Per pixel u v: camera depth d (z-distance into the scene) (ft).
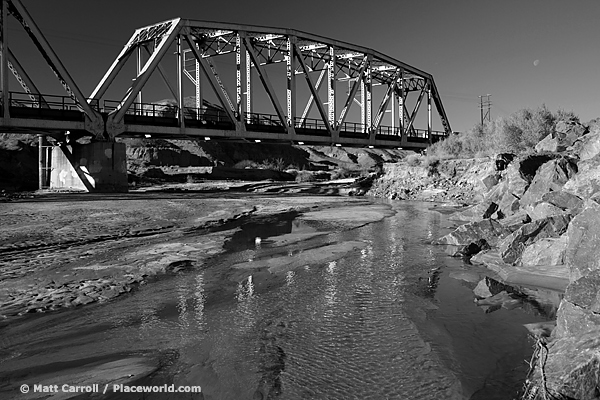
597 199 26.30
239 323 24.18
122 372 18.06
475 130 155.53
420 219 77.30
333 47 199.11
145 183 209.46
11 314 25.77
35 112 128.98
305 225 69.51
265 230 63.57
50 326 23.88
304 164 403.34
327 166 382.22
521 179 64.69
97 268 37.42
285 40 187.73
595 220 25.03
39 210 82.58
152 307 27.17
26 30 126.00
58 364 19.03
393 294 29.94
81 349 20.68
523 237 38.01
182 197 132.98
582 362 14.87
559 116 112.27
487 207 67.46
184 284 32.78
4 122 121.80
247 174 253.65
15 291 30.40
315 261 41.22
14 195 127.13
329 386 16.84
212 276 35.32
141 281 33.63
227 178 245.65
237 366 18.65
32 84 148.46
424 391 16.39
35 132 143.74
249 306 27.35
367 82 233.96
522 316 24.97
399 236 57.26
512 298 28.40
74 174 151.74
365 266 39.14
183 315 25.61
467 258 42.45
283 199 130.72
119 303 28.07
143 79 145.18
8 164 201.46
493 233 47.65
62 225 62.95
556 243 34.99
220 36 169.89
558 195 45.03
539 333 21.81
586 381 14.44
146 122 150.00
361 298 29.04
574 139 83.97
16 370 18.48
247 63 174.81
